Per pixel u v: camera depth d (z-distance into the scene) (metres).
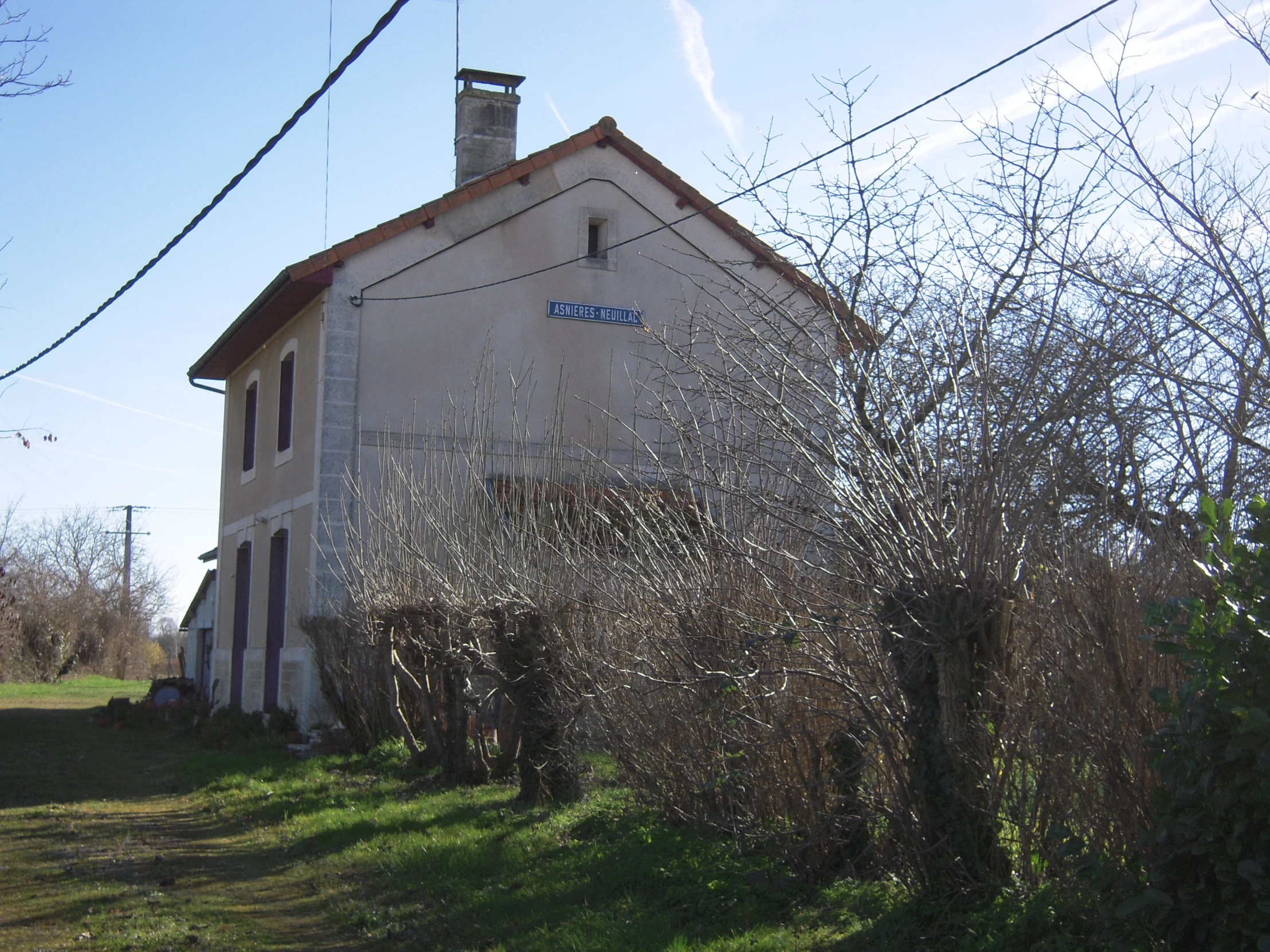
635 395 9.73
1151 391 5.35
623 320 16.84
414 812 10.12
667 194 17.25
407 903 7.46
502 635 9.76
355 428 15.74
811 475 6.26
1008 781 5.32
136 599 56.59
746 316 8.26
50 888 8.12
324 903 7.71
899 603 5.46
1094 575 5.01
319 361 15.97
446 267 16.31
